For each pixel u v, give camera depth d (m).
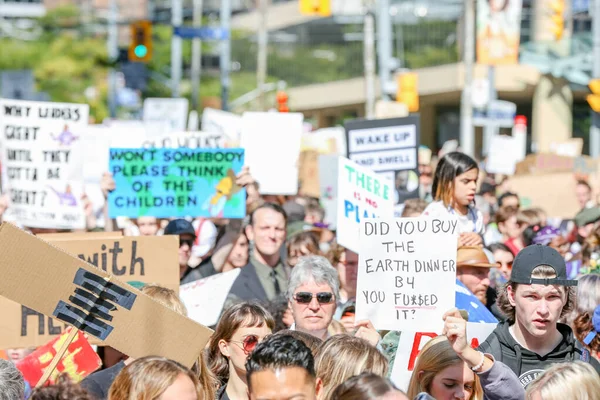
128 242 12.05
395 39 79.50
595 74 42.69
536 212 18.62
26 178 16.72
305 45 102.50
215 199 15.55
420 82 74.12
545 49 64.56
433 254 9.73
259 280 14.43
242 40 103.50
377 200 13.35
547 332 8.98
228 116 25.55
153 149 15.62
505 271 14.98
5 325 11.12
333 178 22.48
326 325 10.79
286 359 7.07
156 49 83.38
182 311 9.93
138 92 83.69
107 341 8.60
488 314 11.09
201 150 15.59
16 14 121.19
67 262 8.54
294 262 14.62
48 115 16.73
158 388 7.45
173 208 15.60
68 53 85.94
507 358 9.14
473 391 8.80
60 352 8.70
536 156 31.28
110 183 15.62
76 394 7.35
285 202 21.22
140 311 8.63
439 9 74.50
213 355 9.98
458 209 13.44
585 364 7.76
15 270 8.48
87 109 16.80
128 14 119.12
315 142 30.77
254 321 9.68
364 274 9.89
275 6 102.88
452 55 76.00
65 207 16.75
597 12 43.03
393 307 9.79
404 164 18.61
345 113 94.00
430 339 9.16
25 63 85.81
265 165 19.45
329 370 8.35
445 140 82.56
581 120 71.56
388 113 33.31
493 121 49.75
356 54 93.44
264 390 7.05
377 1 45.94
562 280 8.88
